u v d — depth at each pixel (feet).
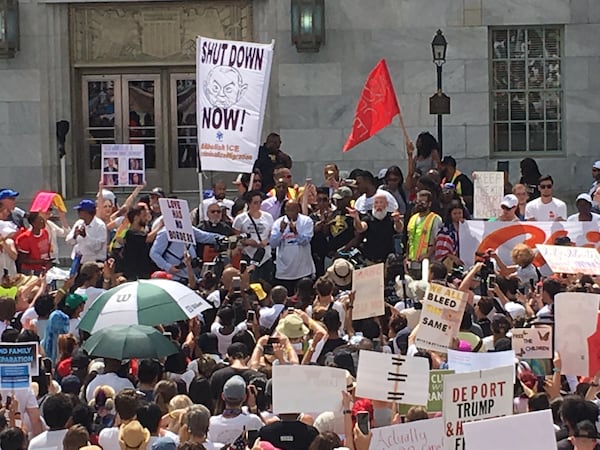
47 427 36.37
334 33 87.10
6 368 36.06
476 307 48.19
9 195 65.00
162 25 88.79
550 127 88.07
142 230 60.34
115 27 88.79
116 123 89.81
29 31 87.97
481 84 87.30
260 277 61.67
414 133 87.15
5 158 88.22
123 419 33.78
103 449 34.35
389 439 31.45
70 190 88.63
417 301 48.21
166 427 35.17
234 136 60.03
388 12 86.99
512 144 88.33
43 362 40.91
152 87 89.76
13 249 61.46
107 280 55.31
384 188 68.95
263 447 31.63
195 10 88.58
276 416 35.24
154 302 44.42
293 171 87.61
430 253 60.59
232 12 88.17
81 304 48.55
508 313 48.52
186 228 57.36
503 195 65.72
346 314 46.32
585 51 87.51
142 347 40.16
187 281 59.62
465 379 31.76
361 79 87.20
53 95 88.28
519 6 86.99
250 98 59.93
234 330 46.52
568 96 87.66
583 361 37.60
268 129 87.61
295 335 42.45
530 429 29.60
